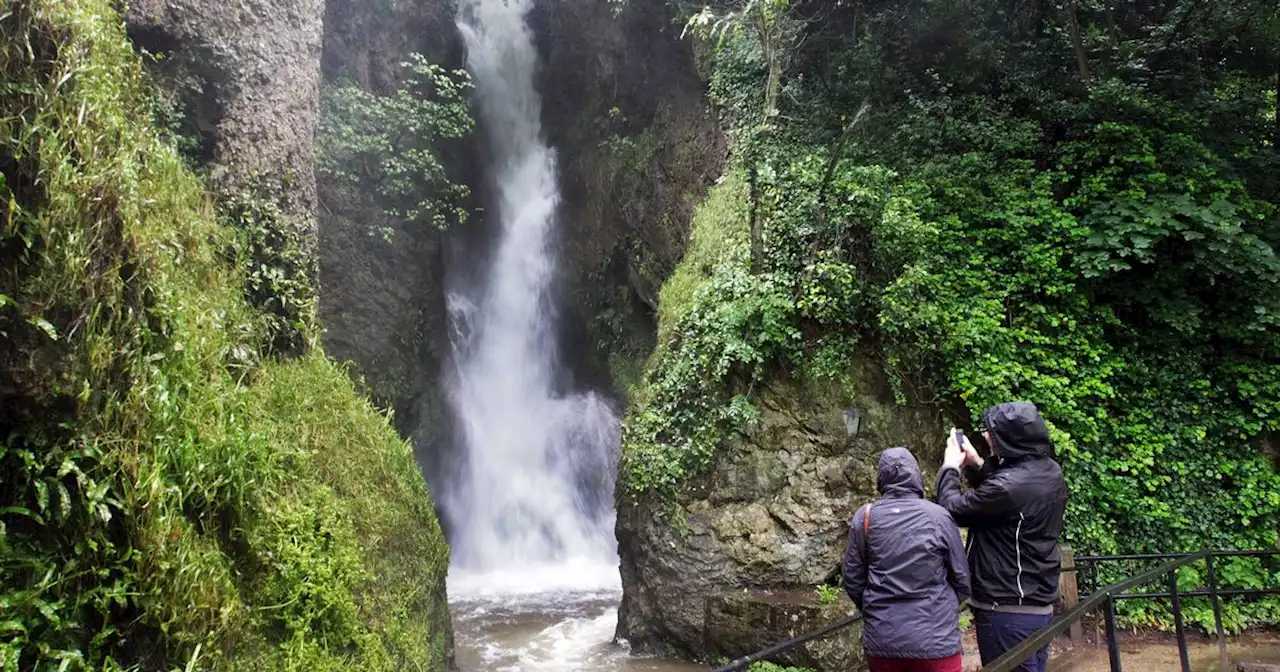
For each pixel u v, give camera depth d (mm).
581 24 15547
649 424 8930
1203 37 10961
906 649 3318
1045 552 3725
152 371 3494
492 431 15711
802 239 8789
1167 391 8469
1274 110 10867
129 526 3219
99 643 3037
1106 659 6855
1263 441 8406
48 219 3010
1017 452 3826
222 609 3676
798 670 7105
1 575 2801
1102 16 11680
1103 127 9117
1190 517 8047
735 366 8617
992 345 8328
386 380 13703
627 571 9047
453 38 15781
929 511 3533
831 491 8242
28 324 2930
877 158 9961
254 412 4840
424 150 13320
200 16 6129
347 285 13008
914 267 8344
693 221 11328
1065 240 8820
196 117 6145
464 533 14703
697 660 8047
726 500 8398
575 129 16422
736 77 11258
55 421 3072
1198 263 8375
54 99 3111
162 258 3910
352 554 5051
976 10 11055
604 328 15633
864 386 8547
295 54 7047
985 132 9781
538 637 9195
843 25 11805
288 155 6742
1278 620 7652
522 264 16969
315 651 4398
